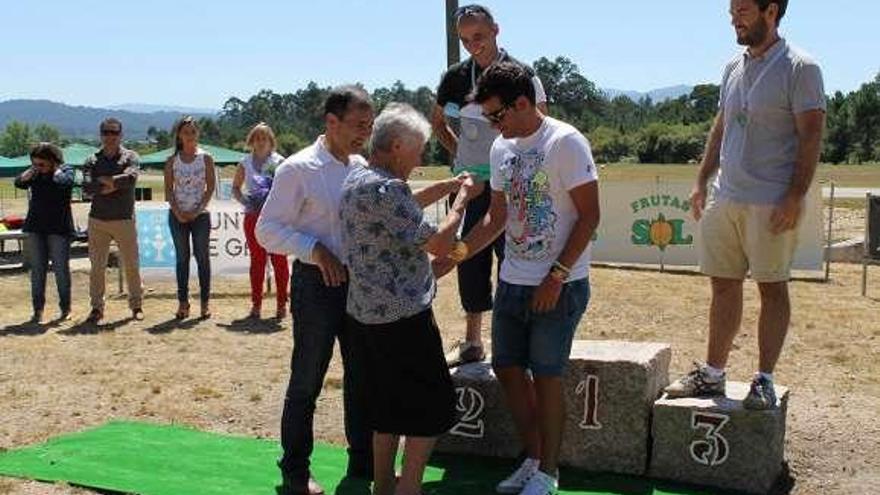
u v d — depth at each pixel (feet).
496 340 15.20
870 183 132.98
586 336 29.17
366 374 13.79
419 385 13.62
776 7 14.60
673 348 27.25
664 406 15.99
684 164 208.54
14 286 42.68
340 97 14.69
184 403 21.47
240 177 31.65
